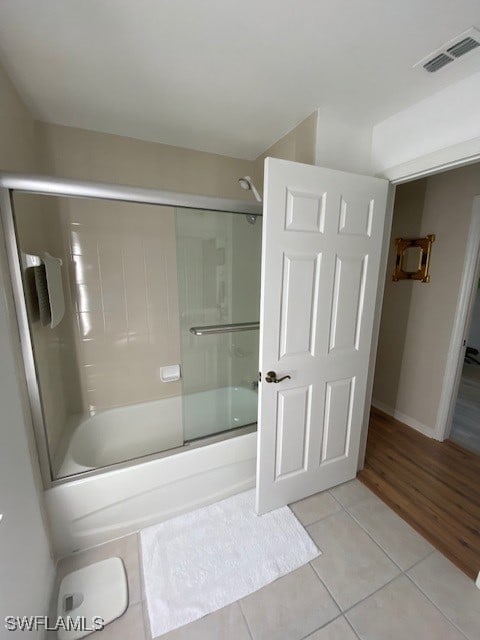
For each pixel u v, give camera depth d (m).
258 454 1.52
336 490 1.81
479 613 1.15
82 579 1.26
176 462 1.54
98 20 1.00
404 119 1.53
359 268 1.57
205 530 1.50
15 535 0.97
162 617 1.12
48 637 1.08
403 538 1.49
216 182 2.22
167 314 2.23
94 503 1.39
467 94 1.27
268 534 1.49
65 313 1.90
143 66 1.25
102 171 1.90
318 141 1.58
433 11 0.95
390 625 1.11
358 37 1.07
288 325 1.44
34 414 1.24
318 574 1.29
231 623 1.11
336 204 1.43
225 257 2.01
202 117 1.67
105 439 2.02
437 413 2.38
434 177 2.29
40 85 1.38
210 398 2.23
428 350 2.43
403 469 2.02
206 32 1.05
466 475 1.97
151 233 2.09
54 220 1.80
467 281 2.13
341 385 1.68
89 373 2.04
